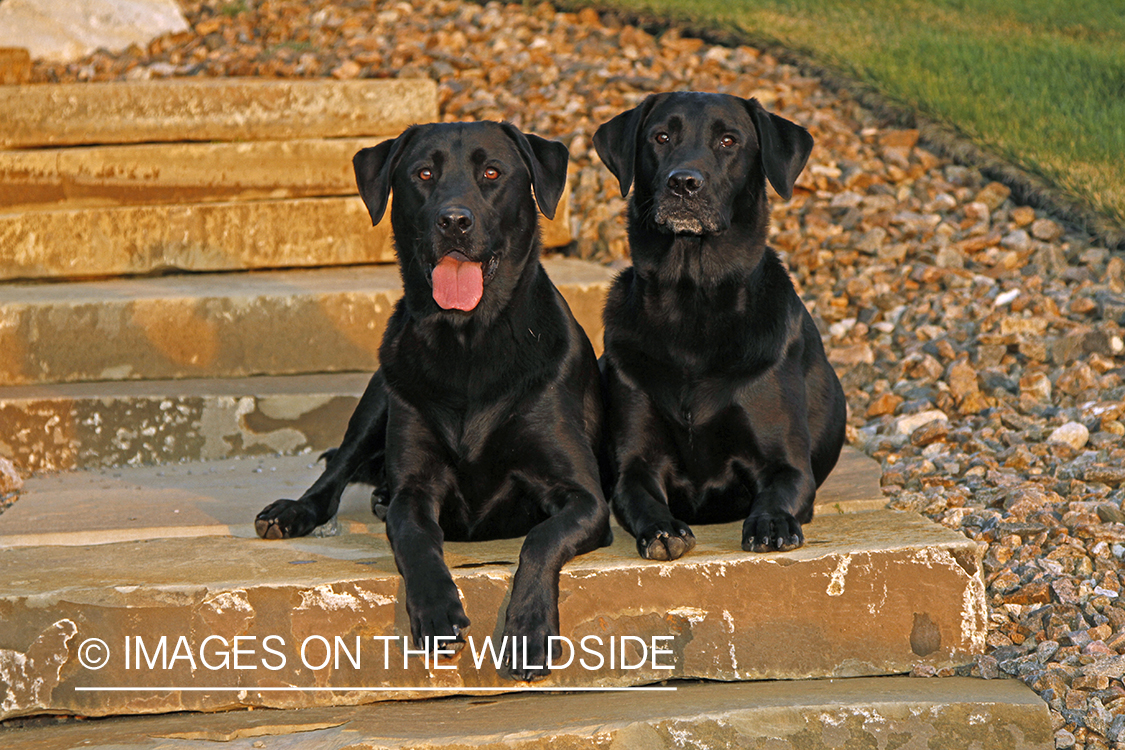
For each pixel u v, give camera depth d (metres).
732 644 3.10
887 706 2.85
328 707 3.06
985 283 5.57
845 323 5.49
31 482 4.33
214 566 3.20
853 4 9.35
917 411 4.67
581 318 5.17
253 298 5.02
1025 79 7.49
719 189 3.40
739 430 3.43
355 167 3.63
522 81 7.43
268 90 6.39
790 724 2.84
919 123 7.00
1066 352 4.91
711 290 3.44
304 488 4.12
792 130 3.60
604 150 3.73
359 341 5.14
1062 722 2.90
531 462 3.41
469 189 3.36
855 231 6.07
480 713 2.96
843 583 3.08
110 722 3.04
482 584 3.05
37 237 5.56
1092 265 5.71
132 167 6.00
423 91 6.58
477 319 3.38
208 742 2.86
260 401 4.64
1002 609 3.30
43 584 3.06
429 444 3.44
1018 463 4.13
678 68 7.69
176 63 7.86
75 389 4.74
